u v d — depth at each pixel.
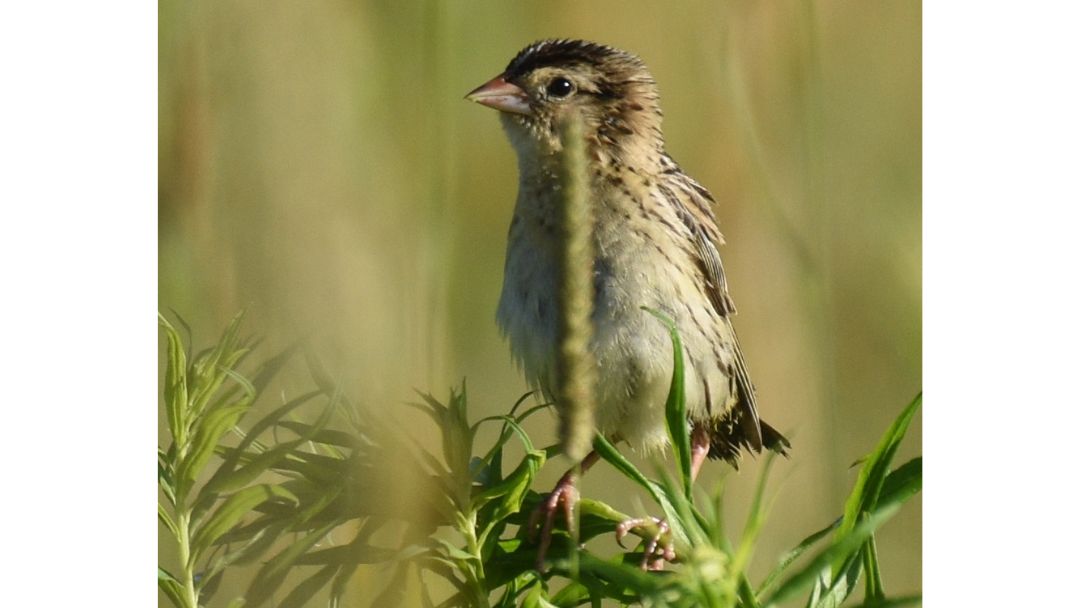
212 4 7.29
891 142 10.44
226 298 6.57
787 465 9.09
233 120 7.16
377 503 5.38
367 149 7.48
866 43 10.55
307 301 6.21
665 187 9.15
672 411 5.28
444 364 6.99
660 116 9.47
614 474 9.69
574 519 5.02
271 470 5.59
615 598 5.43
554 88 8.98
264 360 6.16
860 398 9.89
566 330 4.25
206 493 5.42
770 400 9.01
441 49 8.21
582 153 4.35
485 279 10.13
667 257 8.88
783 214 9.24
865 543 5.23
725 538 4.67
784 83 9.55
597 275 8.79
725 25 9.54
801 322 9.14
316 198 6.91
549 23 10.34
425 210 7.34
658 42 10.15
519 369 8.98
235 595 5.87
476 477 5.83
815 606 5.16
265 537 5.46
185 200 6.85
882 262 10.06
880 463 5.24
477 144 10.27
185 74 7.14
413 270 6.88
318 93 7.46
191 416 5.45
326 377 5.58
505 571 5.69
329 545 5.97
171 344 5.44
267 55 7.35
